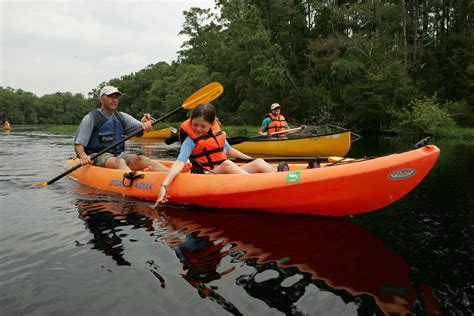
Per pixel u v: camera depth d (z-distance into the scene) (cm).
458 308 141
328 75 2336
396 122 1811
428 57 2108
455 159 637
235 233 229
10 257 192
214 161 306
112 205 304
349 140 684
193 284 160
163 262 184
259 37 2208
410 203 307
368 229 238
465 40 2138
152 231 234
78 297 150
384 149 917
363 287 157
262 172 296
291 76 2402
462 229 238
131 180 335
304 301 146
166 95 3922
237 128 1878
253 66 2389
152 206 300
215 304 143
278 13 2403
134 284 160
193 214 274
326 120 2022
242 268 176
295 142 747
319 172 242
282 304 143
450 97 2059
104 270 175
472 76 1977
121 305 144
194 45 3512
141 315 137
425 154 208
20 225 248
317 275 169
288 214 268
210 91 438
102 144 399
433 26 2567
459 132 1459
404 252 199
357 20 2286
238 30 2588
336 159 343
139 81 5356
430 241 216
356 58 2155
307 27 2591
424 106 1586
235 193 268
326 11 2325
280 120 820
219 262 184
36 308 142
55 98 6956
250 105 2520
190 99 421
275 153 782
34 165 557
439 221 256
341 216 262
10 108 6262
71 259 189
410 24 2389
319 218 260
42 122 6750
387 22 2259
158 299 148
